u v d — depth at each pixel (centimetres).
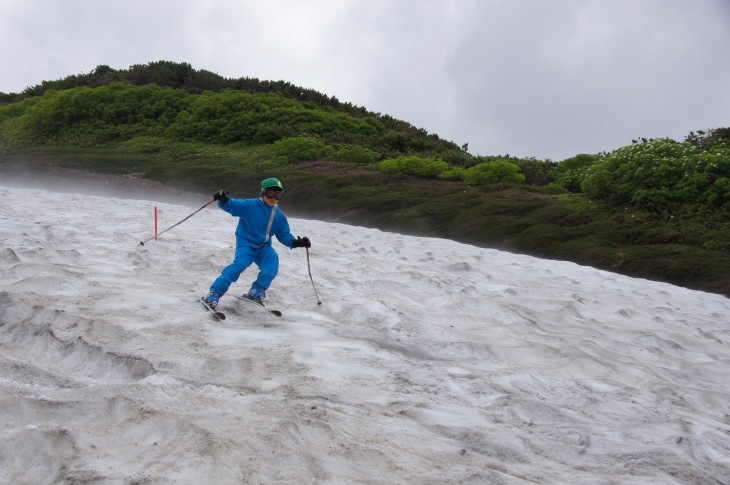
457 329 794
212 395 467
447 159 3709
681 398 625
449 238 2133
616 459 447
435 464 394
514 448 443
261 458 365
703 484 420
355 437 418
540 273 1430
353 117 4588
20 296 672
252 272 956
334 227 1872
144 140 3844
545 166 3434
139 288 787
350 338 693
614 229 2028
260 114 4109
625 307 1112
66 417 400
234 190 2766
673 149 2322
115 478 327
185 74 5025
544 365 678
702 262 1695
